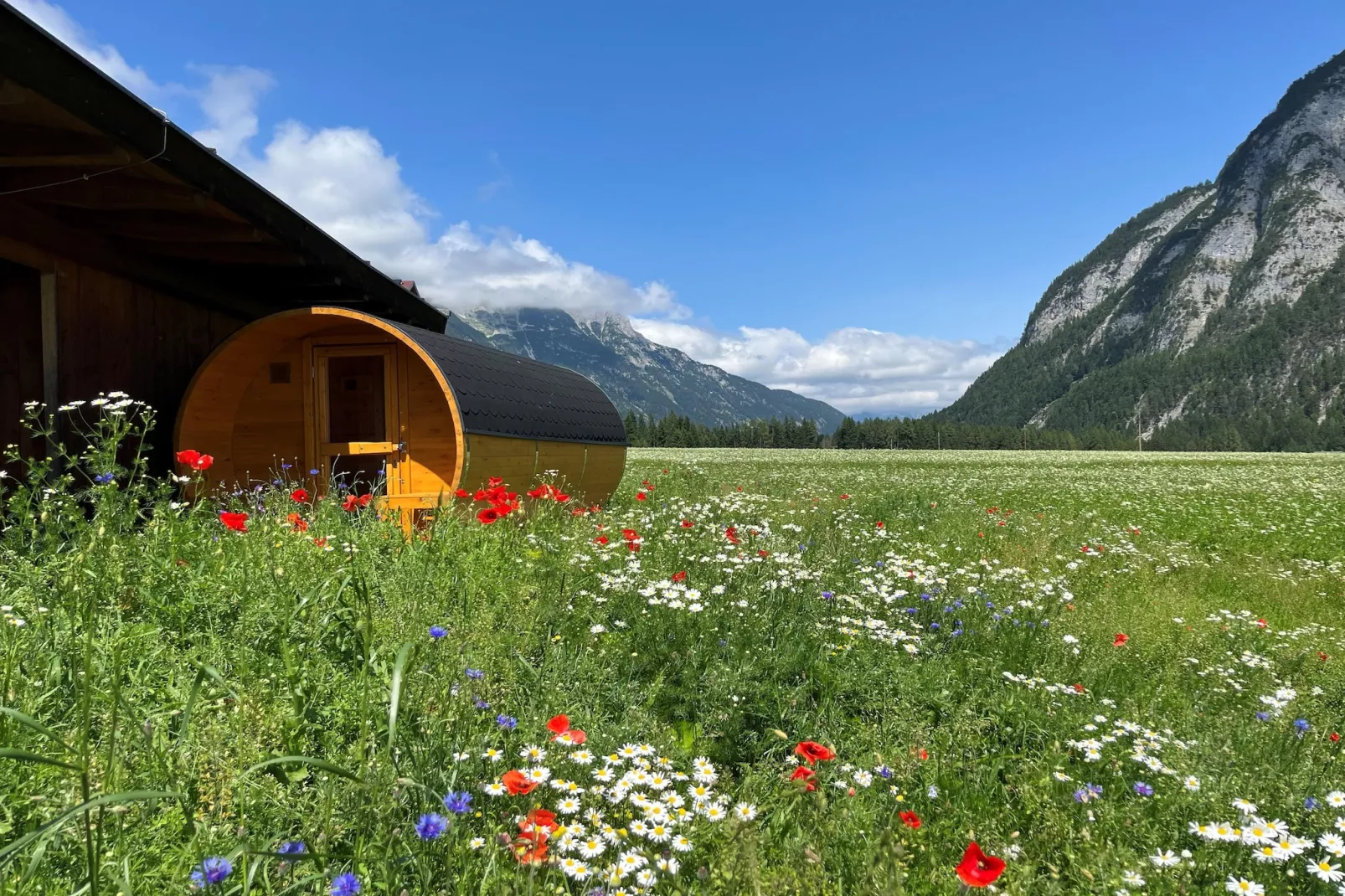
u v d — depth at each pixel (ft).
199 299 30.22
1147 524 49.90
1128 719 14.08
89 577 11.86
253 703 8.07
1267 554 39.91
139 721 8.46
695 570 19.76
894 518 44.42
